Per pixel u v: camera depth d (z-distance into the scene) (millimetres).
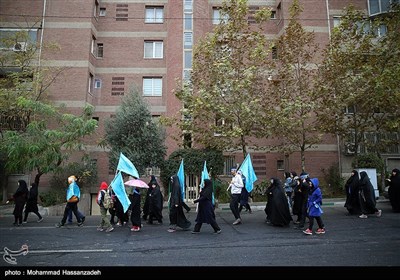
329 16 22484
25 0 22031
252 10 24172
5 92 16375
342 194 19906
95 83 23281
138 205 10508
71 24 22125
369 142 18500
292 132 16516
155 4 24453
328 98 16438
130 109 17266
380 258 6789
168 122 16359
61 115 17328
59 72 20016
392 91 15297
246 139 22047
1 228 11172
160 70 23609
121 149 16672
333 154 21141
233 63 15609
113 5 24234
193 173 17266
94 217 14367
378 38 19422
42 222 12695
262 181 20641
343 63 16625
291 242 8422
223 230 10242
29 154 15047
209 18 22906
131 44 23875
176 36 22141
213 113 15711
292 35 16578
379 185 18312
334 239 8703
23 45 20312
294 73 17250
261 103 16344
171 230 10180
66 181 19234
